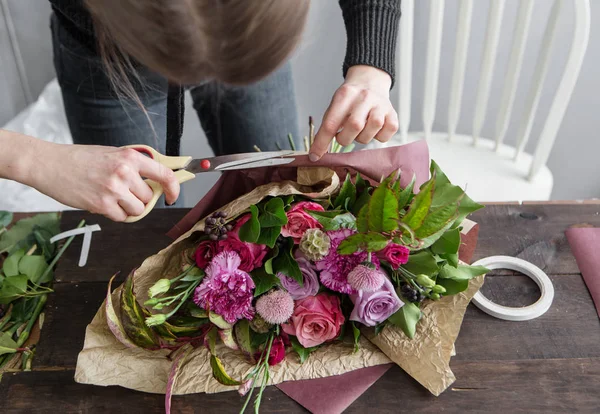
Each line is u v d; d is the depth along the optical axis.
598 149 1.61
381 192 0.57
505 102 1.29
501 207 0.94
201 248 0.70
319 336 0.69
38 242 0.90
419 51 1.54
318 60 1.53
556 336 0.76
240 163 0.71
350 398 0.70
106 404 0.71
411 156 0.73
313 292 0.69
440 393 0.70
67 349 0.77
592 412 0.68
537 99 1.23
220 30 0.55
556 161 1.68
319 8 1.40
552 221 0.92
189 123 1.70
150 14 0.52
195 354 0.72
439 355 0.70
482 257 0.86
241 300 0.66
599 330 0.77
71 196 0.66
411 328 0.69
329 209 0.74
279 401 0.70
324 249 0.66
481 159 1.35
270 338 0.70
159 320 0.64
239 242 0.68
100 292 0.84
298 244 0.69
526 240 0.89
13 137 0.68
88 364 0.70
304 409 0.70
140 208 0.67
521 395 0.70
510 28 1.43
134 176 0.66
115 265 0.87
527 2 1.15
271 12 0.55
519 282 0.83
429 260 0.68
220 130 1.19
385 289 0.67
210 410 0.70
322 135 0.70
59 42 1.00
